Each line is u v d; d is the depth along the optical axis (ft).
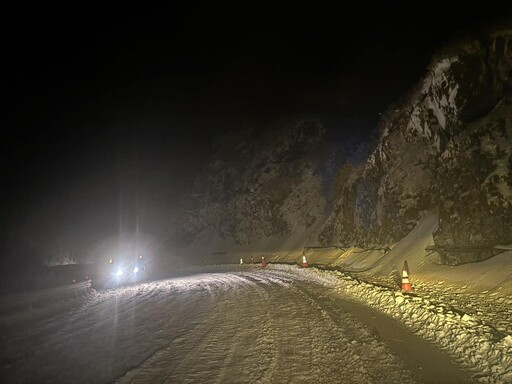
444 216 50.16
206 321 37.14
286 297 47.96
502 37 48.29
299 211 129.80
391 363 21.86
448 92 54.85
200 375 22.06
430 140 62.95
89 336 34.88
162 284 81.97
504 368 19.53
